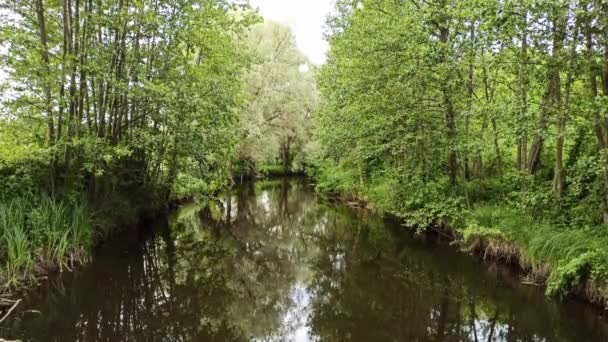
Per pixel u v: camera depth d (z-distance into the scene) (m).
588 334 6.63
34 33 10.63
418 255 11.86
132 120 12.92
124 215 13.12
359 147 14.75
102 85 11.26
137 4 10.45
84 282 9.16
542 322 7.27
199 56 14.92
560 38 7.41
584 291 7.29
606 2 6.53
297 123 30.61
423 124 12.88
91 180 11.71
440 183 13.02
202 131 12.05
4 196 9.07
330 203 23.64
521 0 7.10
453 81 10.69
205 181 17.47
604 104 6.43
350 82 13.46
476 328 7.16
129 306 8.23
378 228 16.00
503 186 11.94
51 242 9.07
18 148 9.90
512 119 8.27
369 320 7.66
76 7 10.59
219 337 7.10
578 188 8.28
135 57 11.52
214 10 12.41
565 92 8.29
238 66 14.62
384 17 12.50
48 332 6.83
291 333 7.34
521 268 9.16
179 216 18.34
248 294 9.36
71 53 10.38
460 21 9.73
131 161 14.08
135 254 11.75
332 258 12.36
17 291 7.86
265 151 30.17
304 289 9.77
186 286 9.65
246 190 30.12
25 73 9.52
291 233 16.61
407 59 11.72
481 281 9.41
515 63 7.97
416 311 7.97
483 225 10.74
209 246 13.77
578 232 7.90
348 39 13.73
